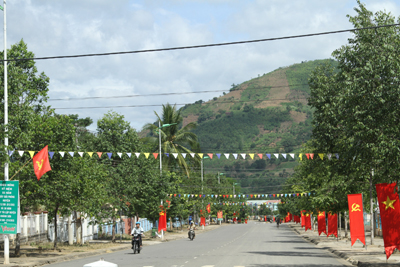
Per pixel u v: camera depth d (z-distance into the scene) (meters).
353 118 17.62
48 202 26.05
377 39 19.83
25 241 34.16
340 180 29.48
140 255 26.52
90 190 29.05
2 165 23.08
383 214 17.83
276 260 21.41
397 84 16.39
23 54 26.12
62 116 26.72
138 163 38.78
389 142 16.08
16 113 24.52
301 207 50.47
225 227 96.88
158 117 59.59
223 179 110.94
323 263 19.73
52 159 26.45
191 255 25.42
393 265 17.08
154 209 43.84
